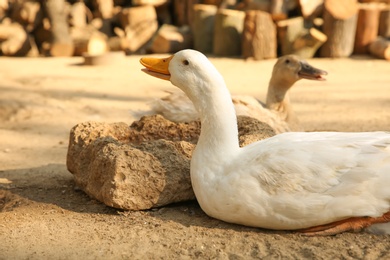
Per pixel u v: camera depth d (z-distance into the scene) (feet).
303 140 5.85
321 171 5.63
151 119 6.95
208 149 5.92
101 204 6.36
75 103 11.29
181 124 6.95
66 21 17.87
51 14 17.56
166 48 17.70
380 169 5.63
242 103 7.82
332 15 16.12
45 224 6.04
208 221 6.01
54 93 12.03
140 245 5.71
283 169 5.65
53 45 17.67
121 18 18.66
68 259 5.57
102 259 5.57
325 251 5.57
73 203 6.44
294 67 8.49
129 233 5.86
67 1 19.35
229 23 16.92
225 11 16.97
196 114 7.64
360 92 12.30
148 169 6.15
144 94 12.30
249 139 6.55
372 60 16.05
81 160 6.61
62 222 6.07
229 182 5.76
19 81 13.29
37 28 18.53
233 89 12.62
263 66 15.46
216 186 5.82
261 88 12.71
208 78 5.93
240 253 5.59
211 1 18.42
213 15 17.57
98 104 11.27
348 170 5.63
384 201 5.63
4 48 17.56
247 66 15.46
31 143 8.86
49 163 7.84
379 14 16.81
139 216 6.10
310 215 5.65
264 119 7.79
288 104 8.71
